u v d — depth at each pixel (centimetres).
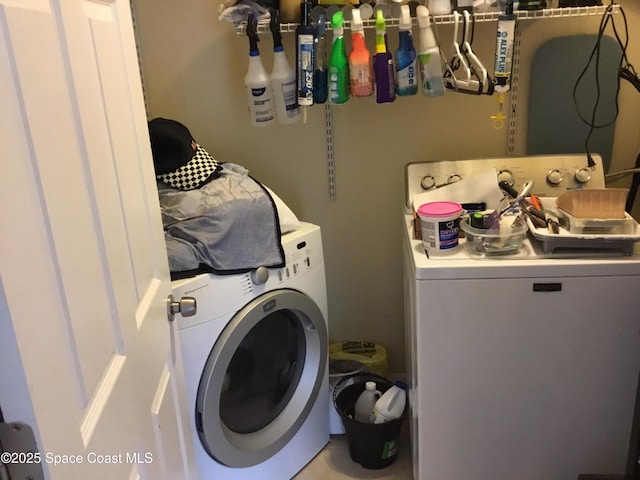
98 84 97
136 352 109
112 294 97
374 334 251
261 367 200
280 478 209
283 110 199
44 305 72
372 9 192
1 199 64
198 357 170
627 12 201
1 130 65
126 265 106
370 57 194
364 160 227
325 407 224
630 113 211
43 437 70
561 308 161
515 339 165
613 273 157
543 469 179
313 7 192
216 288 171
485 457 179
